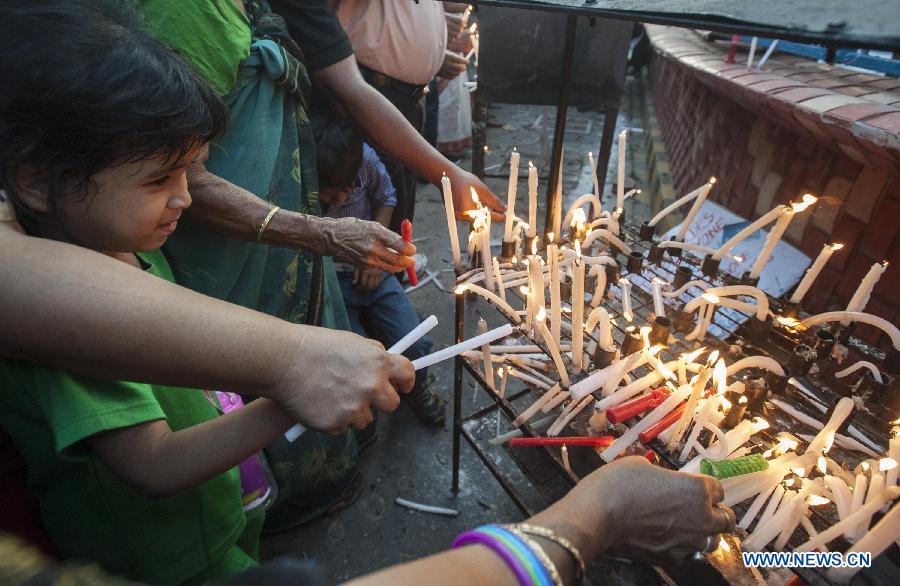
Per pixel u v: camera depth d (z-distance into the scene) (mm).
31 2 559
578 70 2873
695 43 2650
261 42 1232
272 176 1312
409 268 1297
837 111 1246
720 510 728
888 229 1382
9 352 570
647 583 1444
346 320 1773
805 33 456
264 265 1375
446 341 2584
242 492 1159
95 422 636
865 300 1140
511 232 1454
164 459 694
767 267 1661
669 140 3646
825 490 938
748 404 1084
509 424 1683
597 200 1565
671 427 1000
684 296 1405
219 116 727
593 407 1298
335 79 1513
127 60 581
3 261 536
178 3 1010
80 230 667
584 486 611
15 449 924
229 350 615
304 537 1763
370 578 395
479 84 3090
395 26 2115
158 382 616
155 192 677
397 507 1854
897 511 764
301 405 668
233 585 425
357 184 1946
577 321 1107
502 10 2840
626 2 692
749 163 2061
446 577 407
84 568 418
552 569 449
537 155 4543
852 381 1214
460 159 4438
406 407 2211
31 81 542
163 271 1021
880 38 403
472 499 1876
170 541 919
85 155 584
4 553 389
